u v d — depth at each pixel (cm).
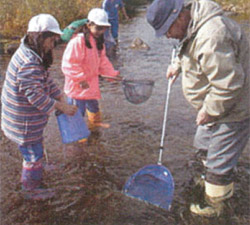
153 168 368
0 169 405
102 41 471
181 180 385
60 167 409
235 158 324
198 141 381
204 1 296
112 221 328
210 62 282
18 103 334
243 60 298
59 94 381
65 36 589
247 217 329
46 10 1170
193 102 332
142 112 554
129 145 458
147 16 299
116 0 1037
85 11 1318
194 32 289
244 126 316
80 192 369
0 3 1101
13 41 995
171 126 509
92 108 503
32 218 333
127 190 368
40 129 351
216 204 339
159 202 349
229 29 288
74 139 407
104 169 407
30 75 324
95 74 471
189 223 324
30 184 371
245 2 1697
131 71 772
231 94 288
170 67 397
